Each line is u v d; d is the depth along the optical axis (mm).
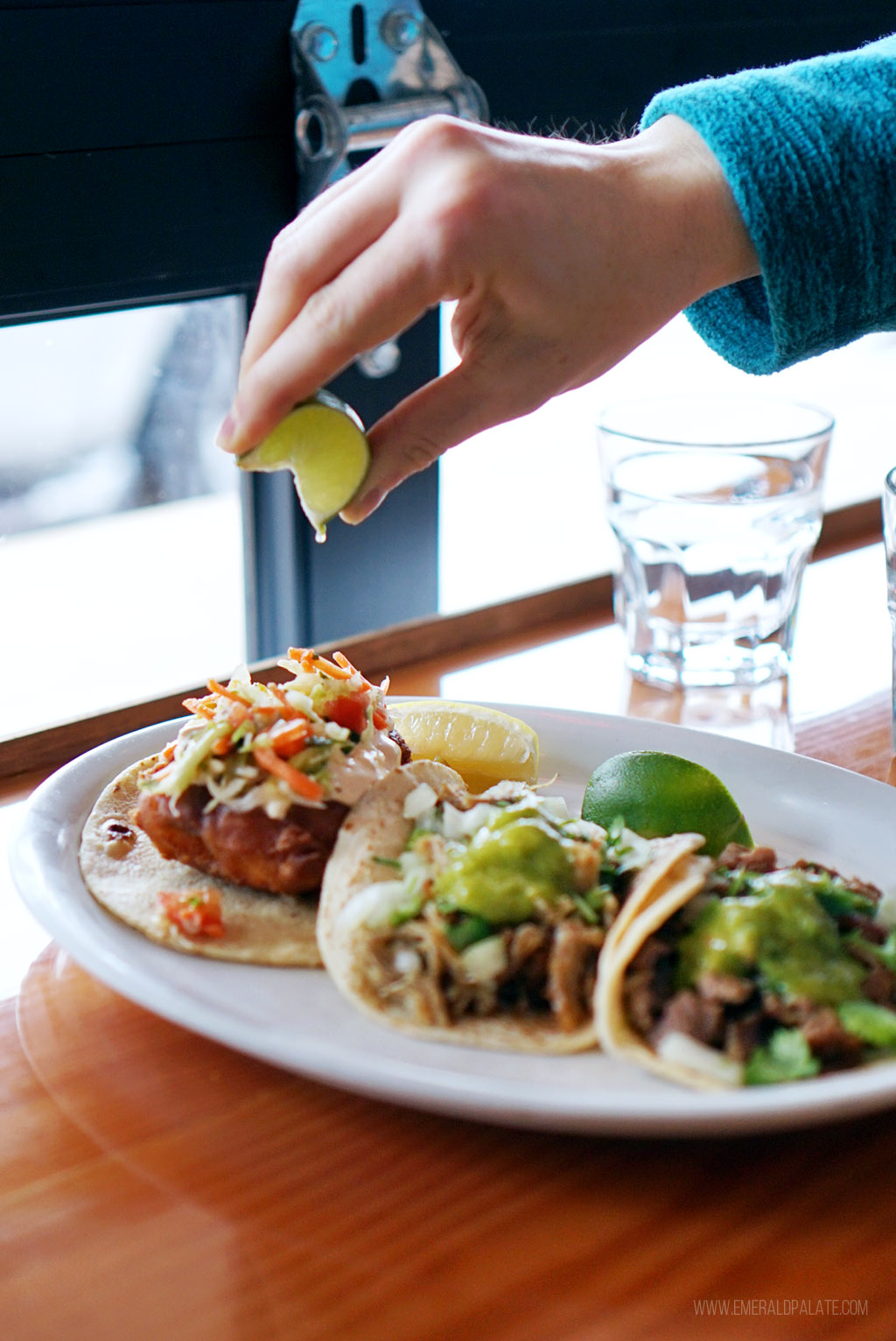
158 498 802
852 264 560
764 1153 467
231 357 764
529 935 491
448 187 486
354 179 523
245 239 719
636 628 737
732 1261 439
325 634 796
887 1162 466
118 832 561
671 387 963
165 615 819
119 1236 439
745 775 607
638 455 726
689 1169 462
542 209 497
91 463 787
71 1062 489
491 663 742
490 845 502
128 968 481
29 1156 459
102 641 813
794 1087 443
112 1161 459
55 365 751
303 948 516
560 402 903
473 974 487
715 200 540
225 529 805
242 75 695
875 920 504
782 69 591
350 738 562
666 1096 443
